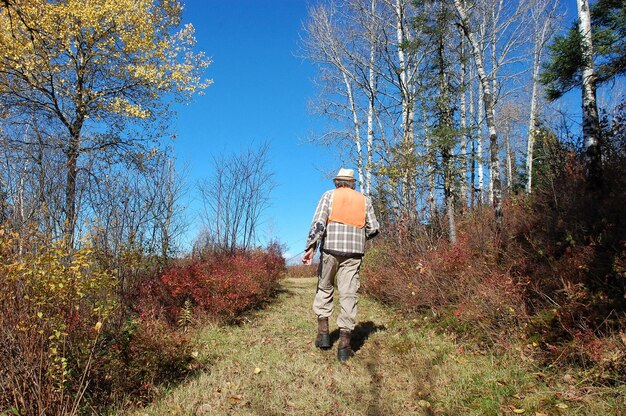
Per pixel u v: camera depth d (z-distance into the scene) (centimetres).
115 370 362
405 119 1400
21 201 482
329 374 409
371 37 1648
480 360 416
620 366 313
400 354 461
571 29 702
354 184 485
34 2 1152
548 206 661
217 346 529
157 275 708
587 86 725
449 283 611
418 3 1208
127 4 1332
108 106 1362
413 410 327
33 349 303
